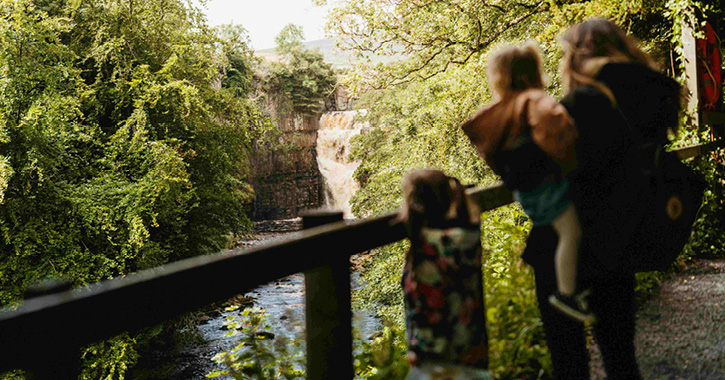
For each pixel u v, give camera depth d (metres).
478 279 2.10
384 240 2.75
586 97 2.39
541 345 3.51
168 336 19.38
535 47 2.43
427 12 15.80
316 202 60.31
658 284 5.02
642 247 2.42
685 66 7.11
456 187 2.13
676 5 7.13
